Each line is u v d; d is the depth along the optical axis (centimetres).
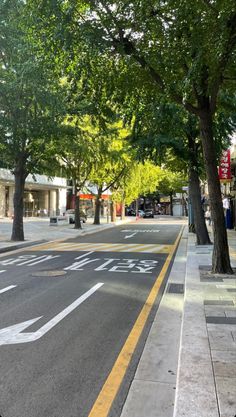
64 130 2039
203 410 362
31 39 1163
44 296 888
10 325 675
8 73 1856
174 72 1048
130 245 2088
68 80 1154
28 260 1502
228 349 516
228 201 3297
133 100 1305
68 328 663
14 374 485
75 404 414
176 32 938
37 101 1825
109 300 858
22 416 391
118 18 1009
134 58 1085
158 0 912
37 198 5878
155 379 471
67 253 1723
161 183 7788
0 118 1922
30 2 1043
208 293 848
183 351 510
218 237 1117
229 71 1050
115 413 395
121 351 562
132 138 1911
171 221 5478
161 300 866
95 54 1066
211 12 847
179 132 1825
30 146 2180
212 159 1120
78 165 3356
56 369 500
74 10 989
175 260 1502
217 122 1744
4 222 4059
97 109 1257
